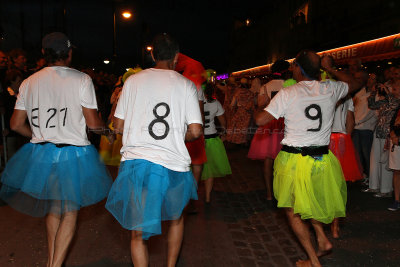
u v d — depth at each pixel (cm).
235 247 344
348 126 366
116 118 235
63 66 256
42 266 294
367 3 1379
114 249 330
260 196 525
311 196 256
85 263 303
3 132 573
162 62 235
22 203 265
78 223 394
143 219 210
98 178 264
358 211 451
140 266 222
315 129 260
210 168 471
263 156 482
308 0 1908
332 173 266
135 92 226
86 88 249
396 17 1223
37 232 363
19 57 595
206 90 454
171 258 252
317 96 260
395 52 938
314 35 1856
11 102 575
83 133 257
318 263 262
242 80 903
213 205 480
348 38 1527
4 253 316
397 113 436
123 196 218
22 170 261
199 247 342
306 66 266
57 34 254
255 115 271
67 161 246
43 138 249
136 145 222
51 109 248
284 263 312
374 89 523
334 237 367
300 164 259
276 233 380
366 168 578
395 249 340
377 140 520
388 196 512
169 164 219
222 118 479
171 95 224
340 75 288
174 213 226
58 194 244
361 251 336
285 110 264
